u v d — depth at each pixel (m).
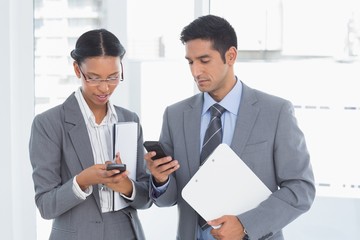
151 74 2.62
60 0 2.61
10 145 2.52
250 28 2.47
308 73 2.42
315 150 2.43
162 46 2.60
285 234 2.46
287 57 2.44
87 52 1.50
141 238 1.67
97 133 1.63
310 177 1.58
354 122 2.38
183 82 2.59
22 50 2.57
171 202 1.65
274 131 1.59
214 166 1.51
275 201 1.50
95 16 2.60
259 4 2.46
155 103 2.63
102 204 1.59
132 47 2.62
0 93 2.51
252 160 1.58
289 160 1.57
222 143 1.58
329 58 2.39
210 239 1.59
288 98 2.45
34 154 1.61
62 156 1.62
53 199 1.54
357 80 2.36
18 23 2.56
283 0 2.42
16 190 2.58
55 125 1.61
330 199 2.40
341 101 2.38
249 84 2.50
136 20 2.60
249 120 1.60
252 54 2.48
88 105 1.64
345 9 2.36
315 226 2.43
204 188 1.51
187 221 1.63
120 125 1.57
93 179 1.48
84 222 1.57
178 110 1.71
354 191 2.39
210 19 1.55
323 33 2.38
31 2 2.57
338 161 2.40
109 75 1.53
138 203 1.63
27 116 2.59
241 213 1.51
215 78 1.56
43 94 2.66
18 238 2.60
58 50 2.63
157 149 1.49
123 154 1.59
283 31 2.43
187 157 1.64
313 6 2.39
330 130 2.41
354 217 2.38
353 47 2.36
